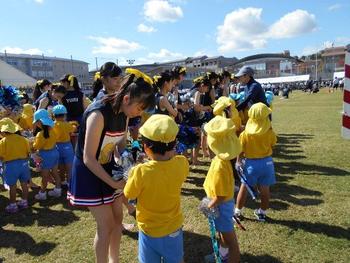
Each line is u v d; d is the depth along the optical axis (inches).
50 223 201.6
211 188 136.2
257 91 254.1
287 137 445.4
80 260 158.9
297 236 168.6
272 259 149.7
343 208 198.8
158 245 117.1
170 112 230.4
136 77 122.8
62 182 265.1
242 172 183.0
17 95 314.0
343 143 384.5
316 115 701.3
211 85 297.9
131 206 199.9
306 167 289.9
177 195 118.7
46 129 234.8
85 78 3179.1
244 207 204.1
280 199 216.1
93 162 118.4
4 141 217.5
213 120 139.7
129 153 133.3
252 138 176.4
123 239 176.2
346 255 150.3
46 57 3592.5
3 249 172.9
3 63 1096.8
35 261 160.1
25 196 227.8
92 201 124.3
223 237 140.0
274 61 4121.6
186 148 272.1
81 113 275.1
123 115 125.7
